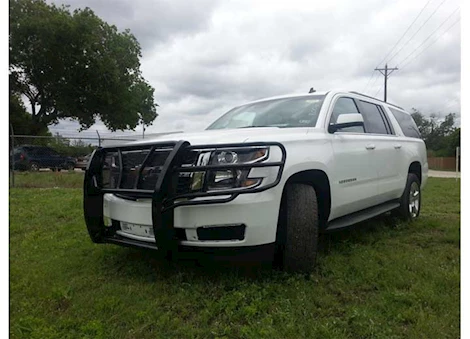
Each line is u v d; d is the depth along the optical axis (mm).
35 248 3889
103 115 33375
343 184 3545
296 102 4020
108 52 32125
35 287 2818
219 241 2576
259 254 2654
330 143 3443
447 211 6305
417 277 2975
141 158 2912
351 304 2545
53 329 2230
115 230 3107
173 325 2283
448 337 2113
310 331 2172
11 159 10797
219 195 2559
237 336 2176
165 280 2924
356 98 4473
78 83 30062
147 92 45406
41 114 31891
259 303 2490
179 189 2615
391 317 2350
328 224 3521
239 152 2623
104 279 2990
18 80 30016
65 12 29594
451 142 50438
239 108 4570
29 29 27453
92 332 2193
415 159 5359
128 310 2439
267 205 2613
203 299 2582
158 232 2520
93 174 3154
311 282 2857
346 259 3410
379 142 4410
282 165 2629
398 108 5832
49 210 6059
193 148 2613
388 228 4738
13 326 2250
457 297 2604
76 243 4051
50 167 12883
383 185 4418
